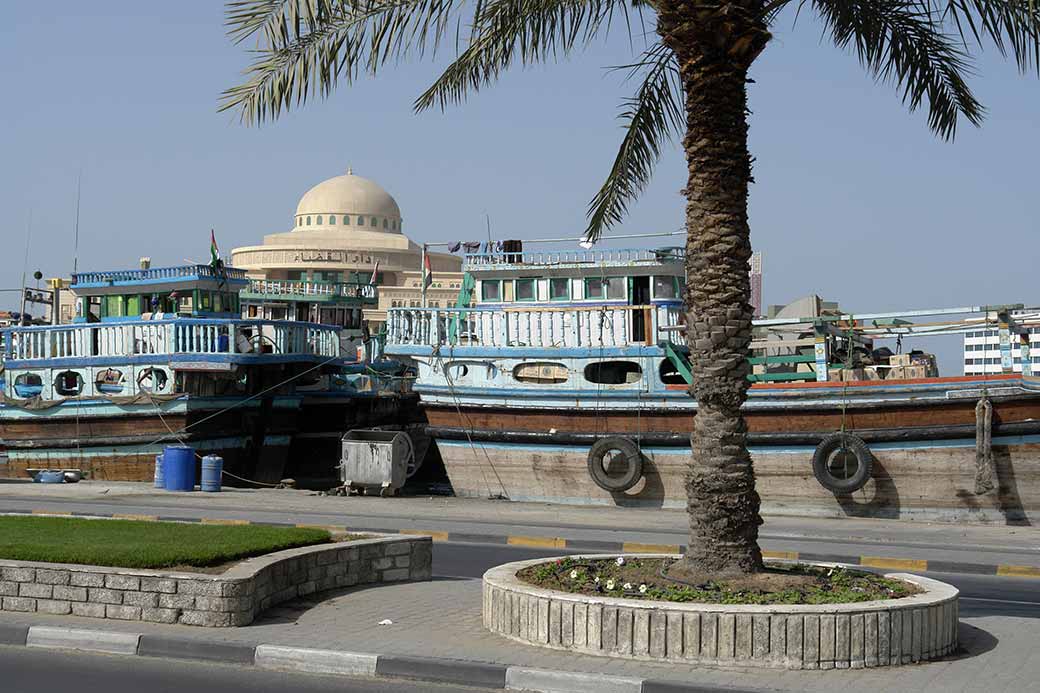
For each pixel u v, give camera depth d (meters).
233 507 24.86
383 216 86.88
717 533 11.58
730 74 11.57
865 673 9.70
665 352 28.25
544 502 29.48
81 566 11.63
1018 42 12.97
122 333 34.12
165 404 32.78
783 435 26.36
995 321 27.11
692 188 11.76
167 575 11.31
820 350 27.05
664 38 11.83
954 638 10.65
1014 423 24.69
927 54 14.56
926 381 25.34
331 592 13.38
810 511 26.33
